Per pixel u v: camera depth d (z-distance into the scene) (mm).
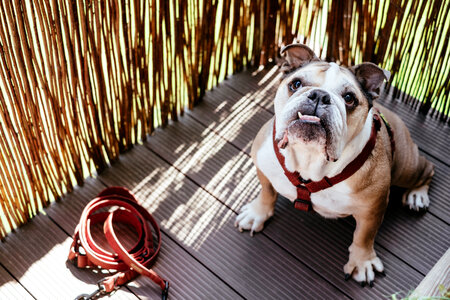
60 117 2701
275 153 2367
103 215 2896
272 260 2816
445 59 3105
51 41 2428
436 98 3336
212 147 3238
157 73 3018
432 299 1787
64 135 2789
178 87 3211
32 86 2502
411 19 3027
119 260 2711
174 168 3148
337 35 3299
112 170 3137
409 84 3357
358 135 2172
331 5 3174
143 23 2740
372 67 2152
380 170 2348
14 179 2693
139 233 2893
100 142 3002
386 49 3254
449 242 2893
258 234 2902
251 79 3561
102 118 2914
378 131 2391
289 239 2889
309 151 2162
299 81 2145
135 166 3154
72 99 2695
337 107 1983
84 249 2674
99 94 2801
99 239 2889
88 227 2746
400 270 2783
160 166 3156
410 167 2789
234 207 3002
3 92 2621
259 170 2586
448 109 3303
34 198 2861
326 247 2865
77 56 2613
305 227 2934
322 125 1959
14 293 2670
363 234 2578
